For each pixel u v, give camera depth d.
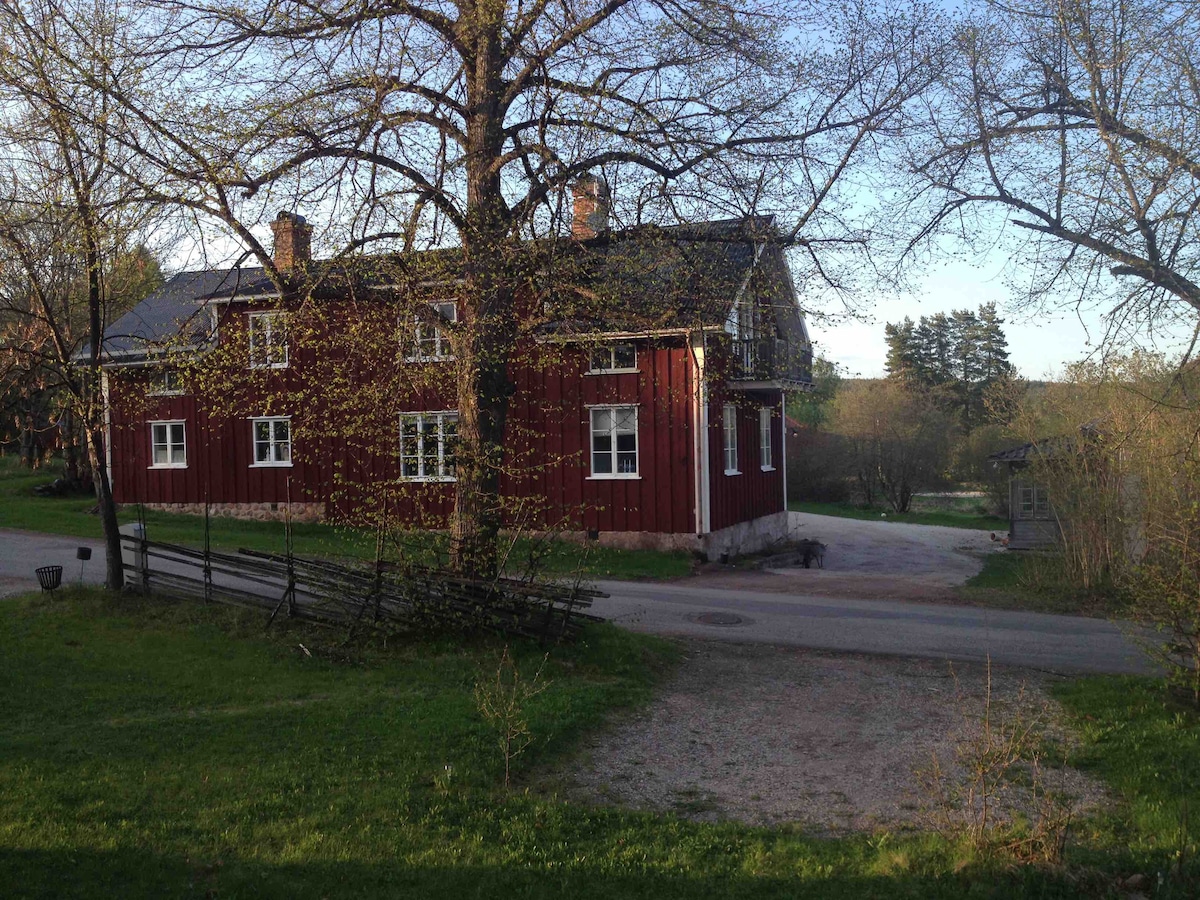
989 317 62.12
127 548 13.67
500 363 11.91
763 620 14.82
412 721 8.59
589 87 10.98
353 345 10.89
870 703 10.30
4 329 13.43
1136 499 16.11
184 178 10.20
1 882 5.19
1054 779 7.92
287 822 6.31
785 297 12.40
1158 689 9.96
